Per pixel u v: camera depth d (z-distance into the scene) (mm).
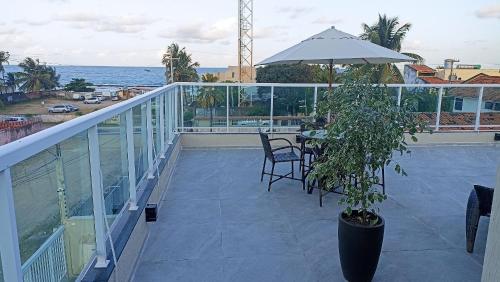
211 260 2730
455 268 2631
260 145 6898
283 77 22344
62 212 1648
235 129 6871
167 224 3373
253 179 4816
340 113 2363
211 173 5117
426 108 6980
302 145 4379
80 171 1846
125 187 2781
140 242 2873
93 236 2041
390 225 3371
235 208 3781
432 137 7094
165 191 4312
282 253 2848
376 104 2242
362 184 2279
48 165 1491
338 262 2715
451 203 3969
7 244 1163
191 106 6703
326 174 2439
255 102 6801
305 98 6848
